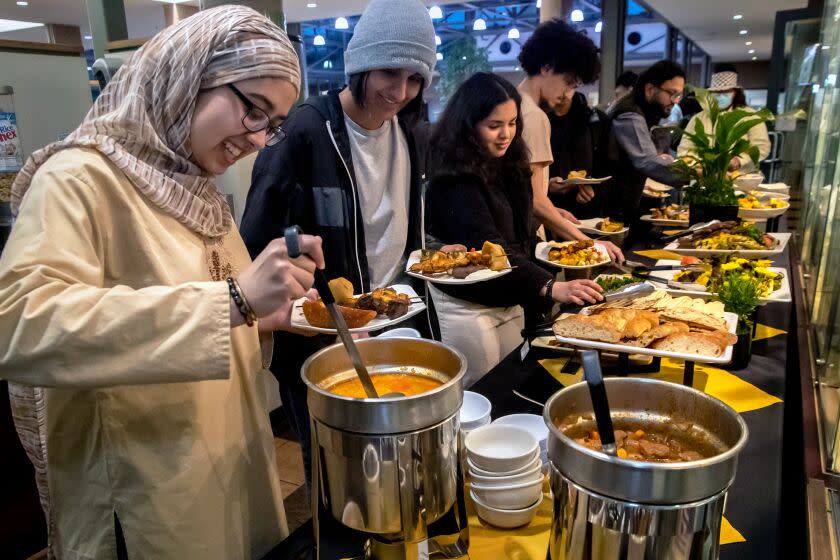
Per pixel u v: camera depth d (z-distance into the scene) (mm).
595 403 667
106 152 903
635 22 7617
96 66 2516
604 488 655
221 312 813
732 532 962
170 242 971
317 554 845
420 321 2217
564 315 1665
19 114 2801
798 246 3148
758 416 1359
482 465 959
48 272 790
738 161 3699
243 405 1127
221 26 921
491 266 1802
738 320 1633
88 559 1000
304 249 874
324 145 1619
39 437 1065
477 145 1975
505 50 6078
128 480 960
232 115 947
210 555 1032
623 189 3836
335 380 965
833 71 2381
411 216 1867
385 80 1525
